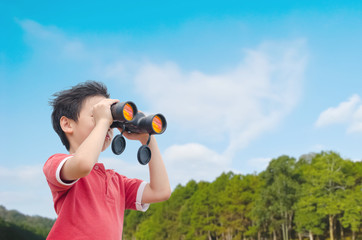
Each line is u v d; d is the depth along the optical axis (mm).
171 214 78438
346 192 50000
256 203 56406
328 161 52625
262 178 61812
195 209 67812
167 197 2396
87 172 1732
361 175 52875
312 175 53594
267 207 55812
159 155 2459
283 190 54281
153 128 2012
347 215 48875
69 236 1810
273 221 55250
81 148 1766
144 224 84188
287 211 54688
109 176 2166
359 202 48719
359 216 48562
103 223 1898
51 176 1807
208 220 65250
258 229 58781
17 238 34688
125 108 1950
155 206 88062
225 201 61719
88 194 1938
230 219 62812
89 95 2133
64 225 1830
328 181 50531
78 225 1834
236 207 59750
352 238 53031
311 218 50344
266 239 62062
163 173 2420
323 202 49594
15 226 35469
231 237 63531
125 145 1990
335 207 48250
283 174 57500
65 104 2107
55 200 1930
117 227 2002
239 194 61062
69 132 2098
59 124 2143
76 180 1831
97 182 2039
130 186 2414
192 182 82688
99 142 1813
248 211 59500
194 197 72625
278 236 60062
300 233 53594
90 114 2082
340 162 51812
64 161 1811
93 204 1926
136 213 92375
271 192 55469
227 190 63125
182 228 70875
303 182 58500
